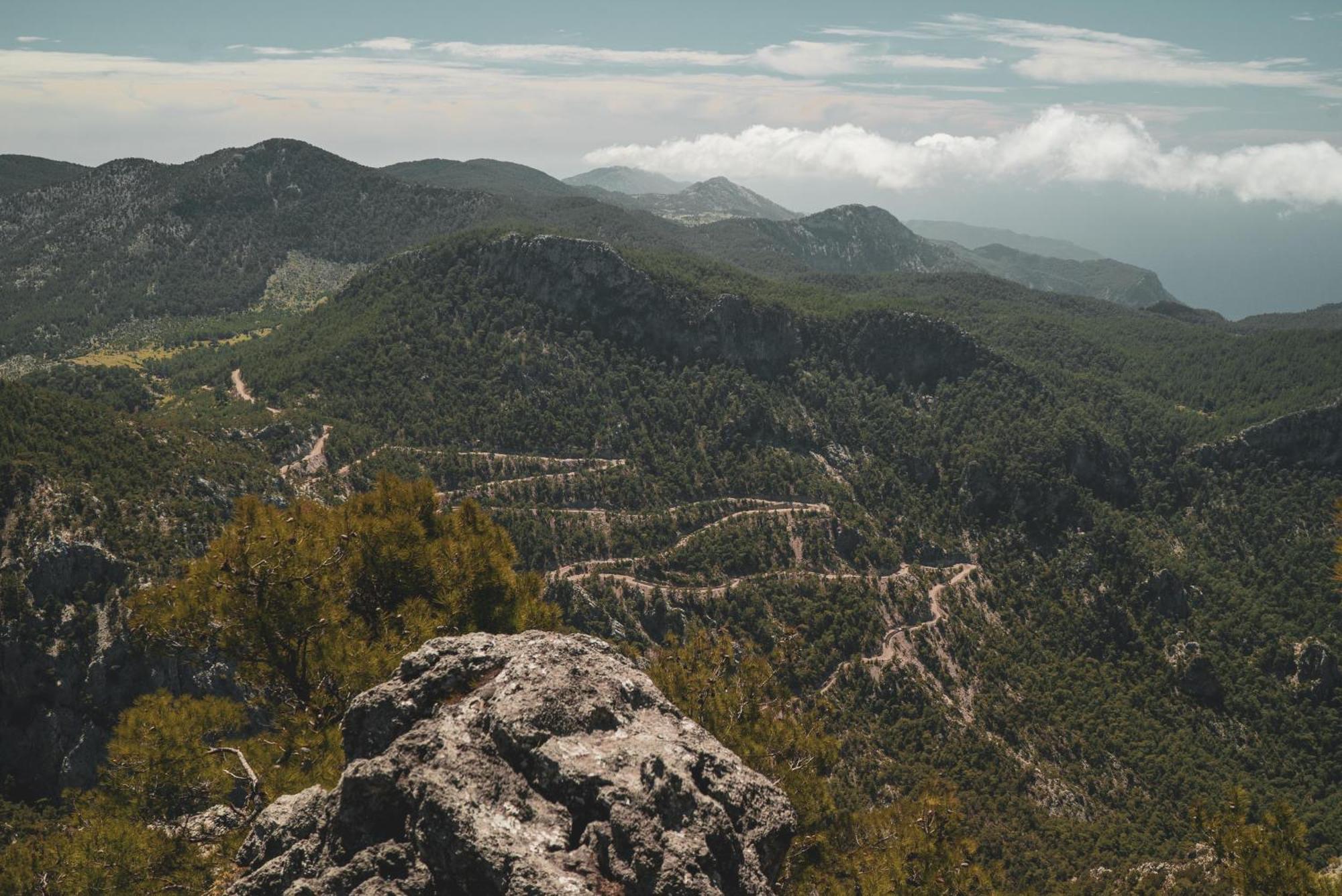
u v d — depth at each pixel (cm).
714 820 2209
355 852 2298
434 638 2866
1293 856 3488
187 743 3494
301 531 3784
